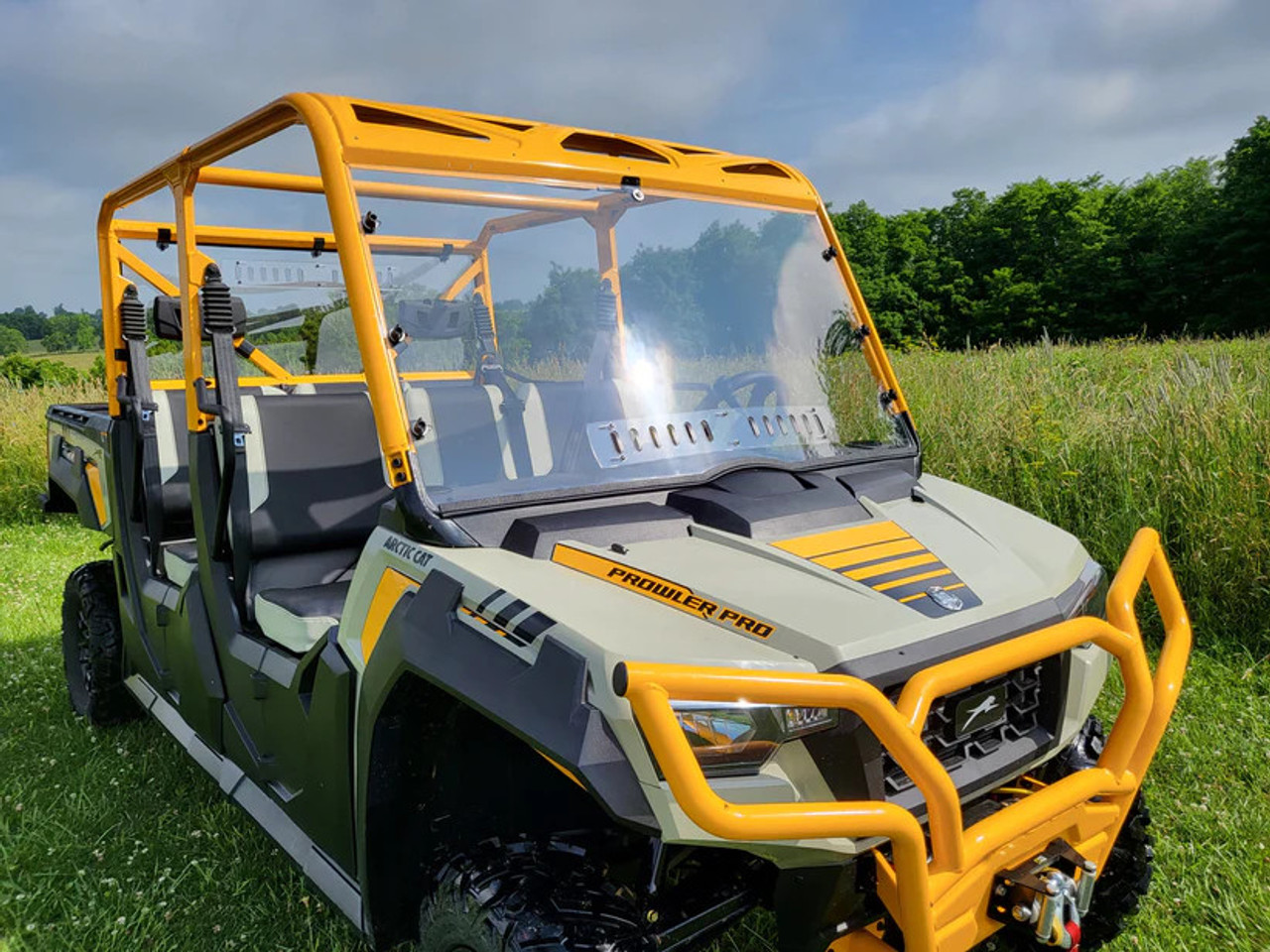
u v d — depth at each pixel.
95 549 7.83
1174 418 5.17
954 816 1.64
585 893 1.79
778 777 1.69
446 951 1.89
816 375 2.87
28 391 10.68
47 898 2.89
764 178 2.95
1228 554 4.51
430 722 2.09
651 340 2.74
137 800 3.52
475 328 2.70
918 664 1.78
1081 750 2.54
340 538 3.28
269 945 2.66
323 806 2.35
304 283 4.19
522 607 1.77
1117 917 2.53
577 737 1.58
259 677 2.65
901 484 2.62
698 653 1.65
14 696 4.61
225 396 2.90
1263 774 3.27
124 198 3.48
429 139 2.29
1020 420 5.74
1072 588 2.25
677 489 2.39
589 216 2.81
